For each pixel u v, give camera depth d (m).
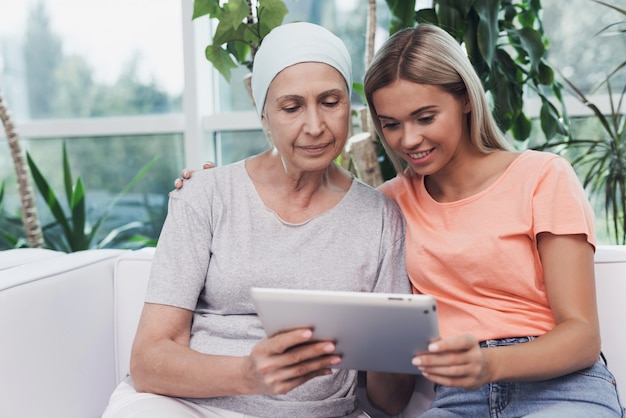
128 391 1.19
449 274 1.23
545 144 2.09
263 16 1.78
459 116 1.22
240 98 2.71
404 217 1.33
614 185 2.07
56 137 2.88
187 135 2.62
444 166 1.28
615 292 1.34
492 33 1.85
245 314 1.24
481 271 1.19
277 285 1.21
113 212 2.89
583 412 1.06
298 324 0.89
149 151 2.83
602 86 2.34
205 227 1.25
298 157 1.19
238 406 1.16
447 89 1.19
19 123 2.87
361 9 2.55
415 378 1.40
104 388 1.53
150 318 1.19
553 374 1.04
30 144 2.92
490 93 1.94
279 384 0.95
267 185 1.29
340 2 2.57
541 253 1.16
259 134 2.70
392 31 1.92
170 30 2.78
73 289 1.46
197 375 1.07
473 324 1.19
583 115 2.33
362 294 0.83
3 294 1.28
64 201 2.94
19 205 2.98
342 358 0.96
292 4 2.60
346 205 1.29
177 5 2.76
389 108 1.20
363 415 1.26
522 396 1.12
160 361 1.11
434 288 1.26
